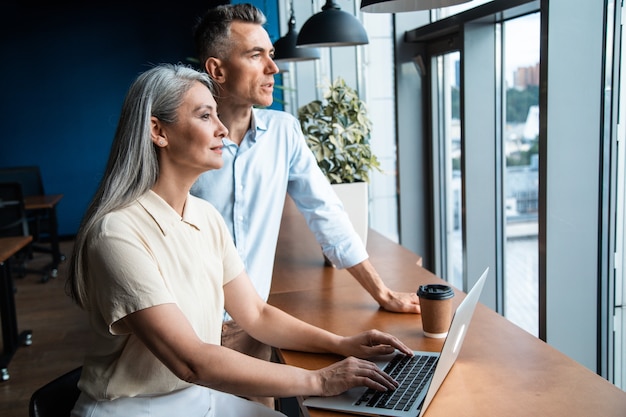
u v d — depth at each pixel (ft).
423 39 13.44
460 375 5.16
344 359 5.48
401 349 5.60
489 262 11.93
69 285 5.12
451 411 4.58
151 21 28.14
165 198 5.25
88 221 4.97
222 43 6.72
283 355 5.87
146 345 4.74
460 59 11.28
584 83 8.14
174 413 5.14
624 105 8.02
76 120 28.17
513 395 4.78
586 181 8.35
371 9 6.60
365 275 7.13
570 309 8.61
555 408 4.55
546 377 5.07
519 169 11.02
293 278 8.58
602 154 8.28
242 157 7.14
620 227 8.34
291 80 18.99
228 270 5.86
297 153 7.48
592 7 7.98
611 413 4.46
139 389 4.99
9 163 28.09
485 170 11.53
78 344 15.30
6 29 27.37
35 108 27.94
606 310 8.61
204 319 5.34
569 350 8.70
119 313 4.70
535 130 10.28
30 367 13.97
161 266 5.02
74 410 5.11
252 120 7.19
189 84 5.15
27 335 15.40
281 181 7.39
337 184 9.77
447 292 6.04
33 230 22.90
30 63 27.68
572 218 8.41
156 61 28.35
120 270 4.72
